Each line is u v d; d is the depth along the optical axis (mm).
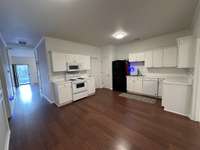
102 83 5879
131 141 1687
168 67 3824
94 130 2025
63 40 3969
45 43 3449
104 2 1724
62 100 3354
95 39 4082
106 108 3051
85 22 2488
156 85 3730
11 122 2408
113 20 2432
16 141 1771
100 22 2516
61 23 2500
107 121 2340
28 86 7477
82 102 3625
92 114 2705
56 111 2963
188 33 3176
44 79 4176
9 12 1896
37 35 3297
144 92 4109
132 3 1785
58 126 2205
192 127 1994
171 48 3393
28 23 2416
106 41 4504
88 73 5148
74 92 3697
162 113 2617
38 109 3141
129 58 4629
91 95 4406
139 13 2148
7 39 3539
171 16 2326
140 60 4273
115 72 5090
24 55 7555
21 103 3744
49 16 2131
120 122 2277
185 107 2422
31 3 1665
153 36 3893
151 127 2051
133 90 4504
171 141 1657
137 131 1943
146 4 1834
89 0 1652
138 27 2936
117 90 5094
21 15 2033
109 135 1859
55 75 3748
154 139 1714
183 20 2551
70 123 2311
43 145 1663
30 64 8523
